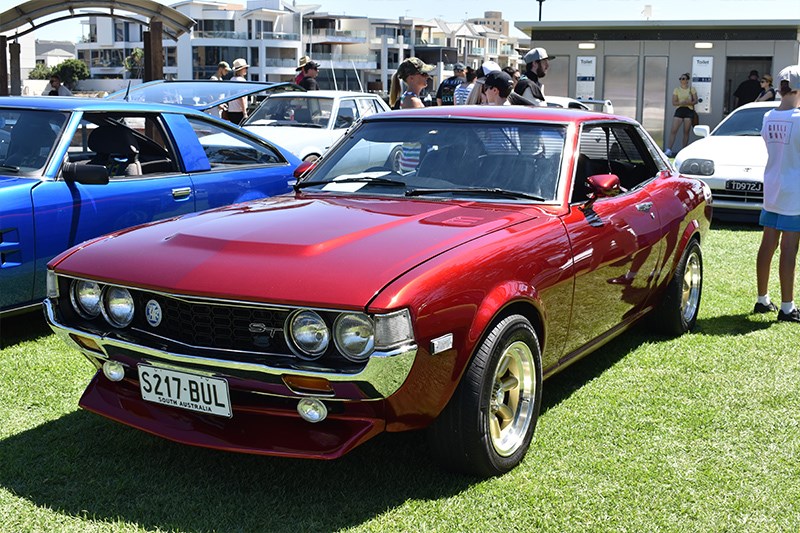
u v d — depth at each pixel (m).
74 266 3.50
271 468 3.57
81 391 4.45
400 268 3.12
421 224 3.62
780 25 21.28
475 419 3.31
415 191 4.16
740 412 4.25
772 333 5.68
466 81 12.42
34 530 3.06
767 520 3.19
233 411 3.23
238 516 3.18
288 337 3.06
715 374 4.82
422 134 4.48
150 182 5.87
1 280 4.98
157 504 3.27
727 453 3.76
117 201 5.60
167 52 118.25
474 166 4.25
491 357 3.32
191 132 6.34
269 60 118.25
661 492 3.39
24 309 5.17
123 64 125.06
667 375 4.80
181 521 3.14
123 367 3.46
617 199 4.59
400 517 3.18
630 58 22.70
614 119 4.91
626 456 3.72
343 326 2.98
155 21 11.05
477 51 152.38
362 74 133.88
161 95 9.23
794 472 3.58
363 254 3.22
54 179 5.31
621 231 4.39
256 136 6.95
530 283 3.56
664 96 22.69
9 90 11.82
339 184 4.41
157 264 3.32
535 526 3.13
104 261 3.46
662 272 5.07
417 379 3.06
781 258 5.92
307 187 4.48
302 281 3.05
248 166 6.77
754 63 22.94
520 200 4.05
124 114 5.93
